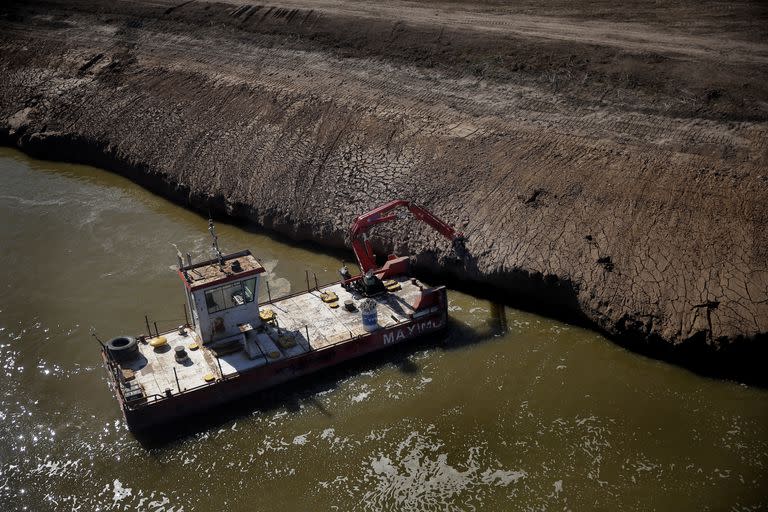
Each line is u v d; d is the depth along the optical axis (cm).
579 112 3359
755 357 2314
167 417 2239
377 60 4047
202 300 2359
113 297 2936
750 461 2020
